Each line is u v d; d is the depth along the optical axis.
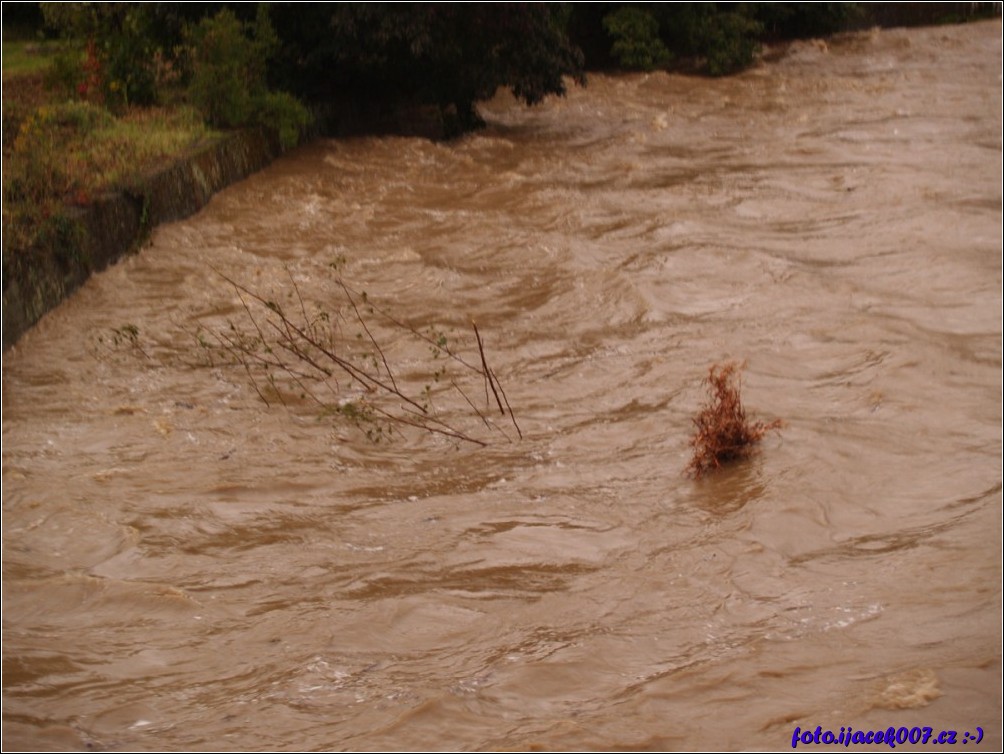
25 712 6.12
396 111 22.75
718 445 8.86
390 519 8.30
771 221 16.19
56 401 10.60
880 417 9.80
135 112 18.41
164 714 6.08
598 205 17.03
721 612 6.86
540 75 22.05
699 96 26.86
